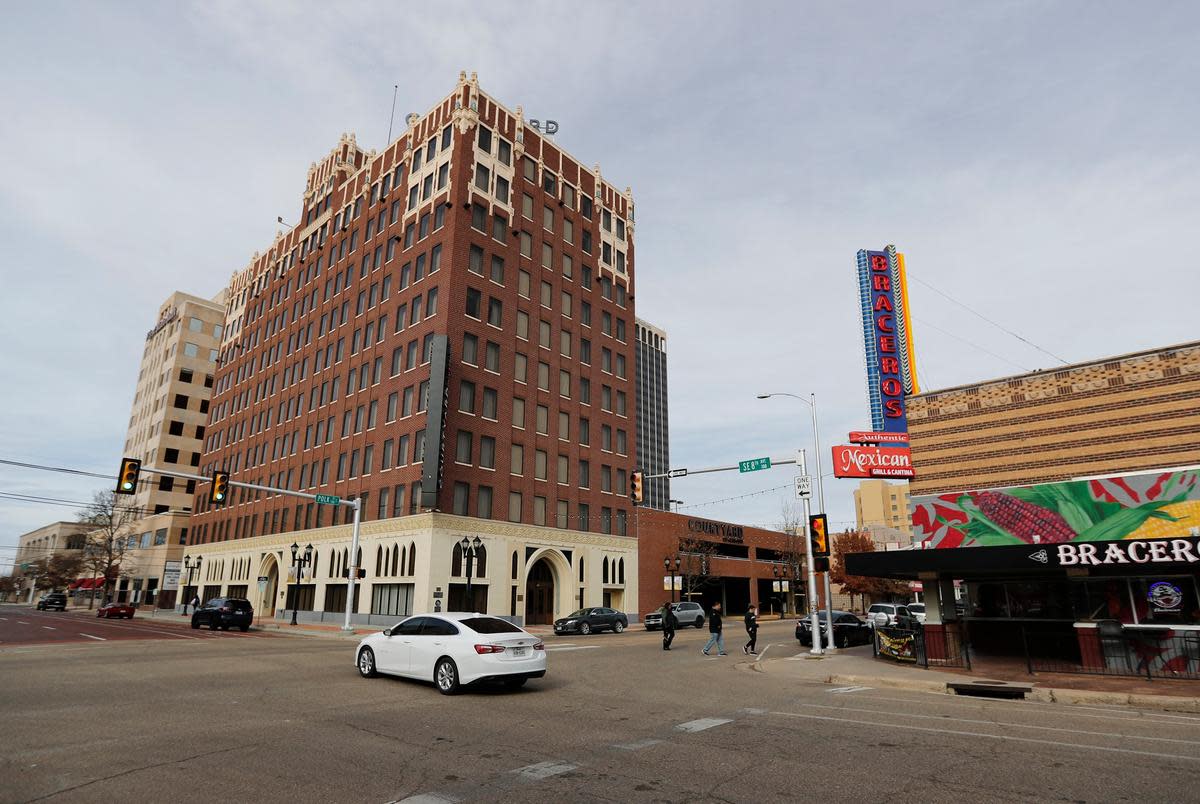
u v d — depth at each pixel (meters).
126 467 25.81
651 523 56.28
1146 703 12.91
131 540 91.38
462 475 41.91
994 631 21.58
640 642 31.23
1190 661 16.19
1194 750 8.89
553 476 48.25
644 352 169.38
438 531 39.47
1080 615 18.30
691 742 9.31
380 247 51.59
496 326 46.44
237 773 7.43
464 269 44.91
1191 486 17.58
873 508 138.25
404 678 15.55
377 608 41.88
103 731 9.48
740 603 68.31
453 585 39.91
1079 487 19.27
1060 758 8.41
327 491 49.72
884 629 21.75
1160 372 28.44
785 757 8.44
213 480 29.52
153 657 19.91
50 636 30.00
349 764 7.89
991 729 10.33
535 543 45.53
